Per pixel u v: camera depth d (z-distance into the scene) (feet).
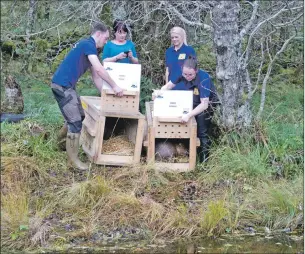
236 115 21.24
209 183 19.57
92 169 20.21
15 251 16.08
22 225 16.98
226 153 20.40
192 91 20.08
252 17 21.30
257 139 21.07
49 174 19.79
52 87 19.86
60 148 21.35
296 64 30.17
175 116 19.94
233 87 21.13
